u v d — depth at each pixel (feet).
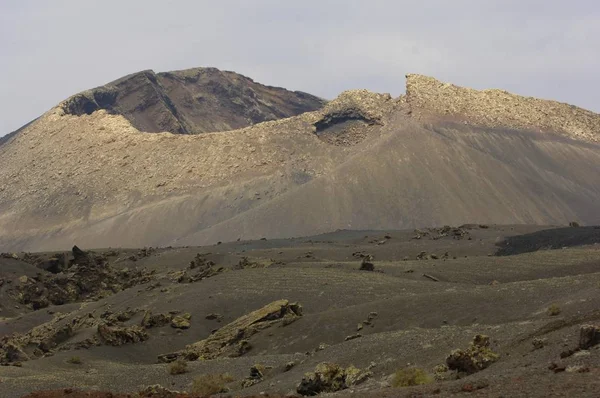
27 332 389.39
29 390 201.87
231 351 284.00
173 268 579.48
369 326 268.82
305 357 203.31
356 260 542.57
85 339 319.06
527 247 568.00
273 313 312.09
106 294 515.50
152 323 346.54
